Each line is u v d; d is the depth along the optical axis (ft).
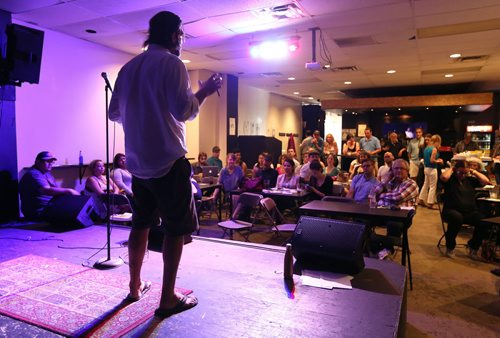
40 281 7.84
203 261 9.20
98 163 17.01
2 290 7.38
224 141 31.27
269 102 41.42
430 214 24.04
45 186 15.15
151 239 9.46
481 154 29.12
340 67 27.07
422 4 14.49
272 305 6.77
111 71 21.70
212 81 5.78
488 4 14.47
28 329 5.89
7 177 16.20
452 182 15.30
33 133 17.60
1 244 10.90
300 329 5.91
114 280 7.91
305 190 18.12
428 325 9.39
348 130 41.29
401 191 13.33
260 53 20.70
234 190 19.21
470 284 12.16
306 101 49.93
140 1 14.29
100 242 11.09
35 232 12.45
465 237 18.16
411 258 14.85
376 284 7.82
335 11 15.33
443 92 38.42
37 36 12.33
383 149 31.71
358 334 5.78
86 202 13.33
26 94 17.24
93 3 14.55
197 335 5.70
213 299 6.98
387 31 18.17
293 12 15.51
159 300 6.86
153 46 5.84
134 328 5.89
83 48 19.89
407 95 38.93
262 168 21.79
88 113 20.35
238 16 16.03
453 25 17.17
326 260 8.64
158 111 5.51
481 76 30.63
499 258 14.75
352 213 11.80
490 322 9.58
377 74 29.94
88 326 5.93
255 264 9.01
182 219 5.97
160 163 5.60
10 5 14.78
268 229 14.60
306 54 23.09
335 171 22.74
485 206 15.31
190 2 14.38
